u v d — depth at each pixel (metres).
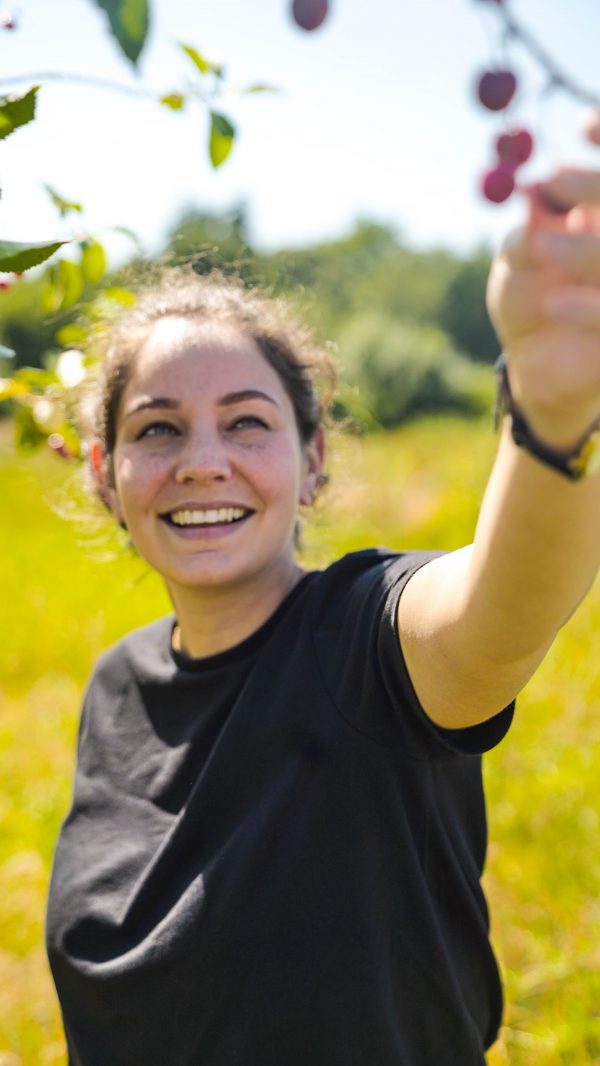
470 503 6.96
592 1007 2.41
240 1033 1.35
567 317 0.75
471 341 38.84
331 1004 1.32
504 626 1.02
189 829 1.44
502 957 2.58
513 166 0.70
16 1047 2.47
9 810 3.50
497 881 2.88
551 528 0.93
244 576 1.55
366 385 19.50
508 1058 2.27
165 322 1.65
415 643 1.19
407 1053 1.36
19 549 7.29
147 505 1.57
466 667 1.11
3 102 1.12
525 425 0.88
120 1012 1.47
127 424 1.62
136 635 1.77
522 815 3.13
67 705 4.54
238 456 1.54
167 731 1.60
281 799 1.36
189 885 1.41
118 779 1.62
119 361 1.69
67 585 6.20
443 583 1.16
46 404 2.02
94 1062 1.51
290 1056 1.33
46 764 3.89
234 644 1.57
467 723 1.20
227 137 1.32
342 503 5.32
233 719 1.43
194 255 2.21
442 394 19.70
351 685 1.33
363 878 1.33
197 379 1.57
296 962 1.33
